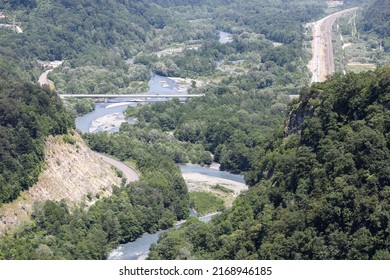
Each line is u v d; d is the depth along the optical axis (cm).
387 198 16700
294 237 17700
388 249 15975
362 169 17800
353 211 17025
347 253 16462
